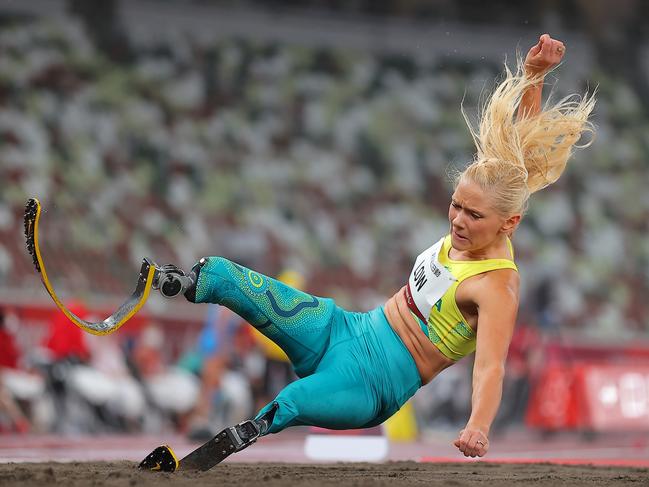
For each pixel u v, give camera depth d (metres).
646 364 50.94
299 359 14.46
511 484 13.24
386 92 77.94
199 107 70.06
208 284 13.77
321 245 65.00
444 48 82.12
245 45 76.62
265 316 14.07
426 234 69.38
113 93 67.19
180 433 41.00
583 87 84.06
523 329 49.91
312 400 13.69
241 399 40.69
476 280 13.62
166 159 64.94
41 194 56.12
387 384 14.13
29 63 65.62
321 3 80.00
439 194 73.12
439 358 14.23
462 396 48.97
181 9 75.00
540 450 36.84
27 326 38.75
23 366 37.56
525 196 13.72
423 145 75.56
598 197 76.19
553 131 14.45
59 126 62.62
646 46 87.69
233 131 69.69
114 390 38.62
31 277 48.41
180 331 44.31
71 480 12.48
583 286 69.69
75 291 46.50
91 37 70.19
